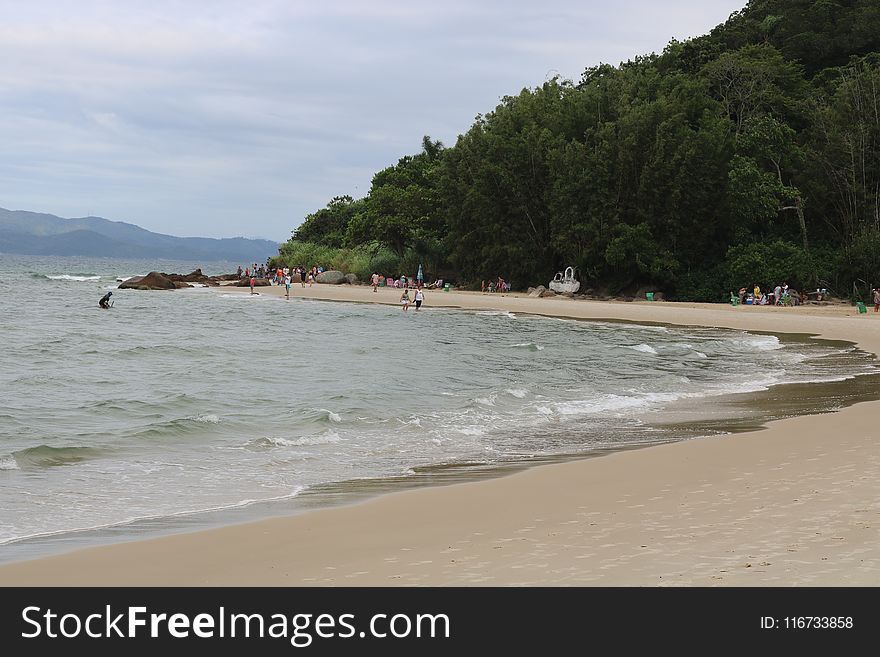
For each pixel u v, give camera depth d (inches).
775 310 2185.0
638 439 585.9
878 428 564.7
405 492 422.6
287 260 4338.1
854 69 3004.4
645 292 2790.4
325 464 513.3
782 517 325.4
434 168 3673.7
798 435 548.4
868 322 1824.6
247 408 730.2
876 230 2576.3
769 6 4126.5
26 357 1107.3
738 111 3191.4
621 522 336.5
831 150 2785.4
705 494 381.7
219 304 2495.1
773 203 2716.5
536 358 1159.0
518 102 3400.6
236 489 446.3
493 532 332.8
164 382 897.5
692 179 2709.2
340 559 305.3
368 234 3737.7
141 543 335.3
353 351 1227.9
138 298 2711.6
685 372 1018.1
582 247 2864.2
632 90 3139.8
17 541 343.9
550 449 554.3
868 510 329.4
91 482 460.8
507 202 3080.7
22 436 589.9
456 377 954.1
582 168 2839.6
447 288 3221.0
